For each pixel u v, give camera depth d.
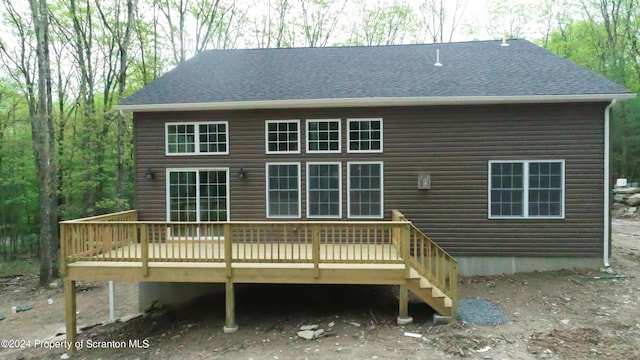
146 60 18.59
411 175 8.72
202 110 9.06
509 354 4.93
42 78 12.77
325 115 8.86
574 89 8.14
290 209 8.98
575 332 5.57
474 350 5.10
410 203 8.72
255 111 9.01
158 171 9.14
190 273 6.70
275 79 9.80
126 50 15.20
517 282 8.05
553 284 7.78
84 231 6.94
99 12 16.14
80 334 7.97
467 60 10.19
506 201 8.55
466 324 6.03
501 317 6.21
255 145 9.00
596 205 8.37
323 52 11.52
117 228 6.97
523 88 8.36
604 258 8.39
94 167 15.95
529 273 8.48
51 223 14.50
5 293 12.41
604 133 8.27
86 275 6.83
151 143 9.15
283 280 6.57
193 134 9.12
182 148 9.16
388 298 7.95
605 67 22.03
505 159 8.50
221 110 9.06
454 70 9.61
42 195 13.05
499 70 9.38
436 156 8.66
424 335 5.75
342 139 8.81
